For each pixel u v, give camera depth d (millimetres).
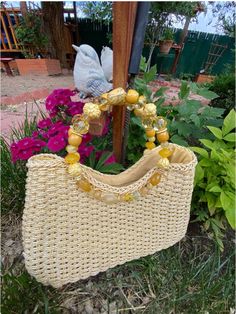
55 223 611
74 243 666
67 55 4836
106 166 1013
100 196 620
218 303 815
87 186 587
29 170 545
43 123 1050
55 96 1111
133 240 776
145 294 832
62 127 915
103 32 4855
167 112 1279
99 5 3807
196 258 950
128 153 1240
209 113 1290
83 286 837
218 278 876
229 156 903
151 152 736
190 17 3928
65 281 725
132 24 735
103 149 1168
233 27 4793
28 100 2496
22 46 4199
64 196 586
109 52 1531
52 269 675
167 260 912
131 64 832
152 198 717
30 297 731
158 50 4723
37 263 646
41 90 2771
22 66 3801
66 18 4867
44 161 541
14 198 1078
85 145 952
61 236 637
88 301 799
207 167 974
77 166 552
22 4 3986
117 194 634
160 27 3441
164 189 716
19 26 4020
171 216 798
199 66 5453
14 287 718
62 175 560
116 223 705
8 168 1100
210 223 1025
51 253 647
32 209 572
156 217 770
